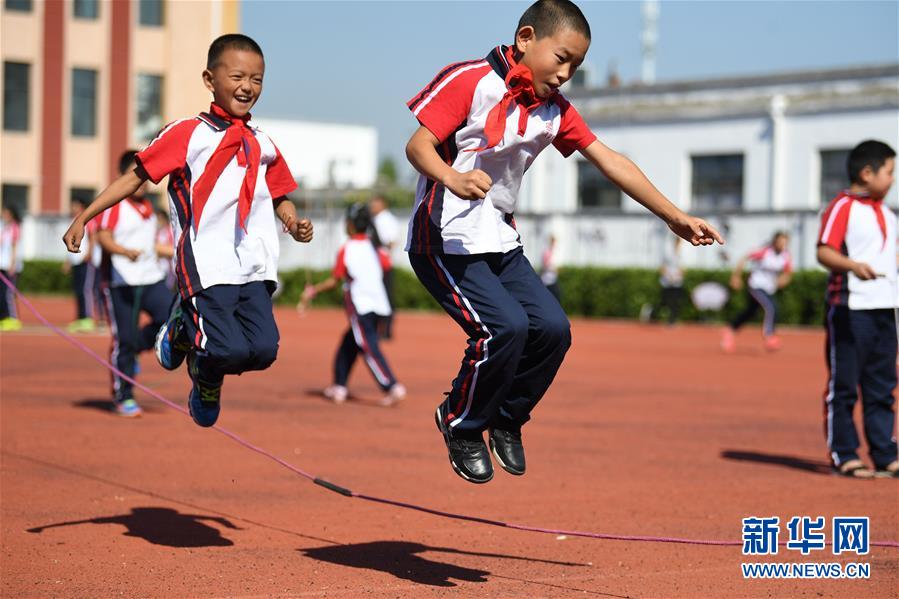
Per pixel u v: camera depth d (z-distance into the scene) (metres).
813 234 40.38
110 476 10.46
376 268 16.03
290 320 38.16
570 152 7.10
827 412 11.55
